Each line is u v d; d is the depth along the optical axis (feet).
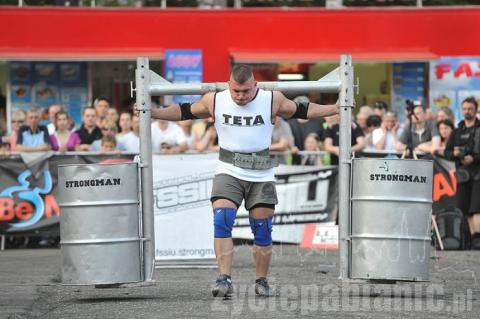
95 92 129.70
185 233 69.87
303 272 64.90
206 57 127.85
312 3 132.36
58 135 91.25
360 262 49.96
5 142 94.27
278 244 86.89
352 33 129.08
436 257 78.28
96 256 49.11
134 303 48.57
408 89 131.13
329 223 87.30
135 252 49.93
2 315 45.11
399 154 90.33
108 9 126.62
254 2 131.95
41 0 130.00
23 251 85.25
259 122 48.98
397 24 129.29
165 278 62.34
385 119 94.32
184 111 50.08
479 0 134.82
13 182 86.74
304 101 51.19
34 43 125.90
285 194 87.10
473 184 87.10
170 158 70.08
